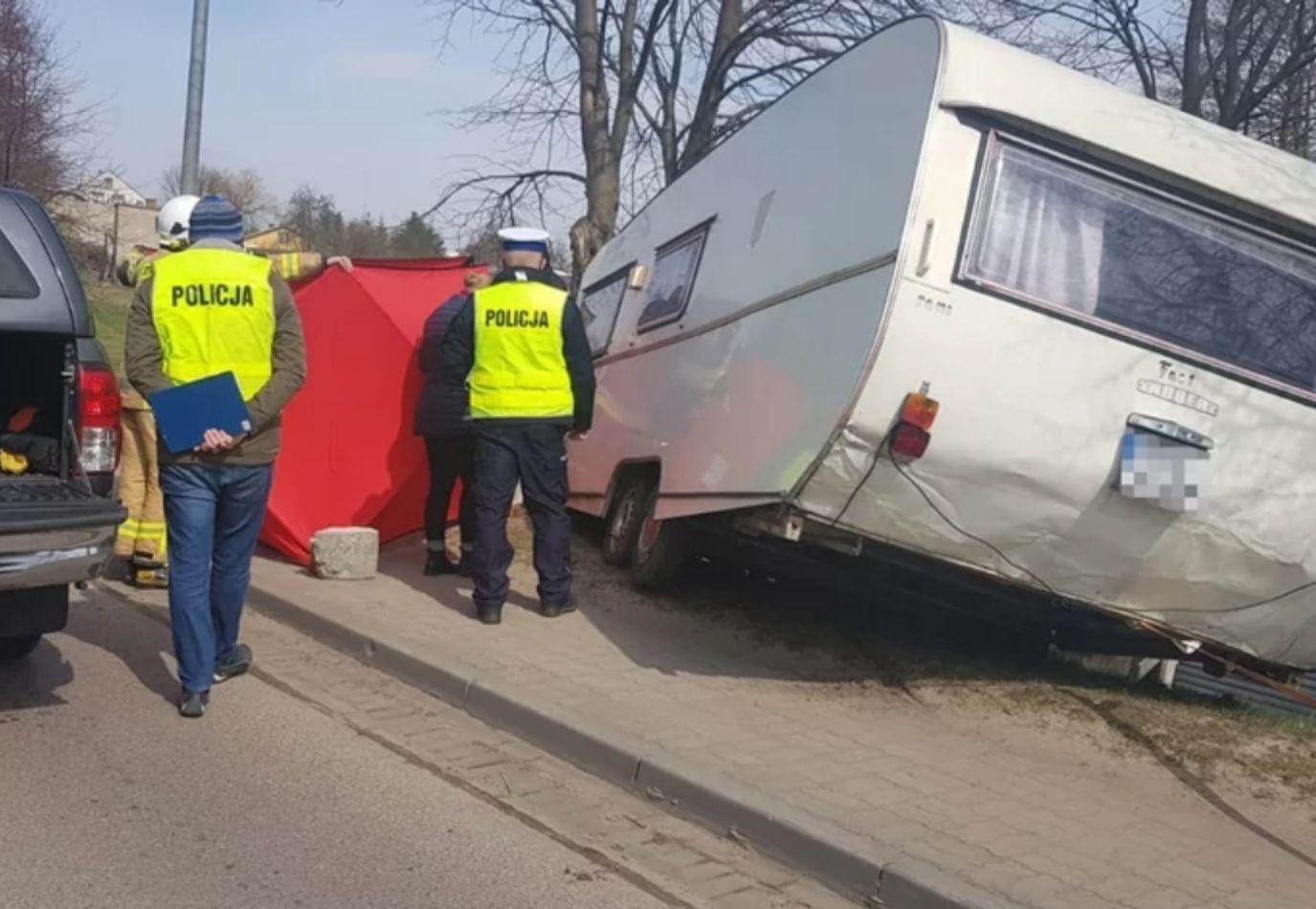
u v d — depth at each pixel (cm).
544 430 745
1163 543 582
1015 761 595
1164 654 688
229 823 491
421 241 1752
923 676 709
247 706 620
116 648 697
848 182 602
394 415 877
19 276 564
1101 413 561
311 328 874
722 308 720
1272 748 631
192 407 573
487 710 623
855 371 545
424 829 500
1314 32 1280
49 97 2386
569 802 538
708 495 664
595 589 838
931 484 564
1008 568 593
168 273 581
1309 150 1359
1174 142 582
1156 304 571
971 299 546
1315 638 618
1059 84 573
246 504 614
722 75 1388
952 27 570
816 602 845
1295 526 583
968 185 551
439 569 860
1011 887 458
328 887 447
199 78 1325
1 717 584
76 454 566
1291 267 587
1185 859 500
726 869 489
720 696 649
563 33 1445
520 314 734
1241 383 572
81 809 492
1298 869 501
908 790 543
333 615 734
